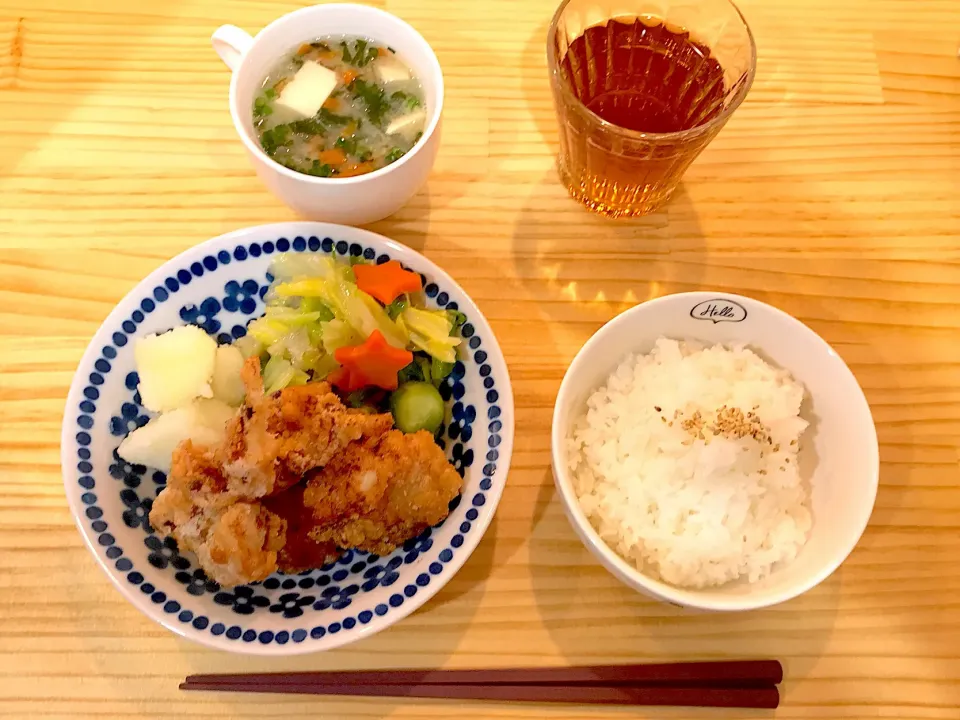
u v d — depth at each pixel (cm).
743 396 30
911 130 37
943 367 34
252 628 26
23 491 31
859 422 28
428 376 31
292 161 33
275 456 27
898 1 39
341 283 30
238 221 35
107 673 29
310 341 31
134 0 38
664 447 29
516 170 36
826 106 38
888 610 30
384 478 27
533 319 34
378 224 35
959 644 30
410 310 31
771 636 30
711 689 29
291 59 34
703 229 36
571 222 36
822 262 35
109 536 27
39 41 37
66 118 36
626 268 35
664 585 26
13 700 28
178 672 29
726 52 33
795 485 29
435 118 30
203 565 27
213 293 31
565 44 33
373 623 26
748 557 29
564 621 30
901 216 36
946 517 32
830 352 29
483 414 29
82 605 29
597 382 32
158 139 36
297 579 29
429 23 38
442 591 30
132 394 30
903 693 29
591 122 30
